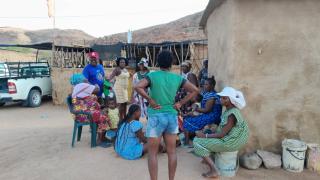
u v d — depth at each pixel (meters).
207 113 5.89
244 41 5.19
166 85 4.12
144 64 7.56
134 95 7.74
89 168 5.23
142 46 15.16
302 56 5.24
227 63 5.42
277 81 5.26
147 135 4.21
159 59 4.16
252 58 5.22
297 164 5.01
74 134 6.45
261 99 5.27
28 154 6.13
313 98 5.30
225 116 4.77
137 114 5.82
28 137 7.55
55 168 5.30
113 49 15.02
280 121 5.32
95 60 7.42
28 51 37.34
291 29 5.20
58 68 14.48
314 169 5.09
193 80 6.84
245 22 5.17
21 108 14.02
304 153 5.06
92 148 6.27
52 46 15.55
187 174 4.89
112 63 15.78
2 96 13.30
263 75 5.24
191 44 13.77
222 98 4.79
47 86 15.05
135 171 5.05
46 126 9.67
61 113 12.64
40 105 14.76
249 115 5.27
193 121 5.95
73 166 5.34
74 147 6.40
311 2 5.17
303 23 5.20
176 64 14.70
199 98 6.69
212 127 5.89
